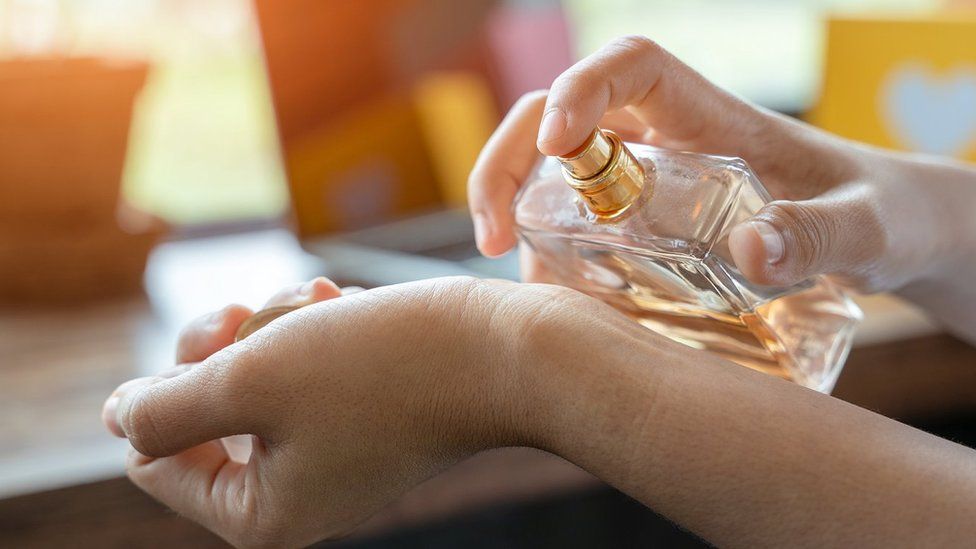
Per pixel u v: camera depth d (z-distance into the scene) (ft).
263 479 1.28
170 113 2.70
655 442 1.15
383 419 1.23
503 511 2.19
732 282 1.29
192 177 2.76
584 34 3.07
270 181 2.84
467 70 2.43
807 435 1.13
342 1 2.30
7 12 2.39
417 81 2.38
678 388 1.16
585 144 1.25
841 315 1.42
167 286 2.42
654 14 3.14
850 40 2.47
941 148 2.56
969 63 2.53
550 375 1.18
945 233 1.43
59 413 1.78
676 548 2.35
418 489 1.75
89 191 2.27
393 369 1.22
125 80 2.23
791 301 1.36
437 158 2.41
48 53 2.31
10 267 2.29
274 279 2.43
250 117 2.79
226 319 1.35
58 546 1.63
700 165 1.29
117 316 2.22
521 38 2.50
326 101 2.30
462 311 1.21
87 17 2.52
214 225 2.80
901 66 2.50
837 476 1.12
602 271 1.38
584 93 1.23
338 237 2.31
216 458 1.35
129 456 1.38
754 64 3.27
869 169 1.39
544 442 1.21
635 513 2.31
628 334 1.19
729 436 1.14
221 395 1.22
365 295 1.24
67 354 1.99
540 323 1.19
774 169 1.39
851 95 2.49
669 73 1.32
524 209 1.39
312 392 1.22
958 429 2.41
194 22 2.67
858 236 1.30
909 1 3.29
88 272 2.31
